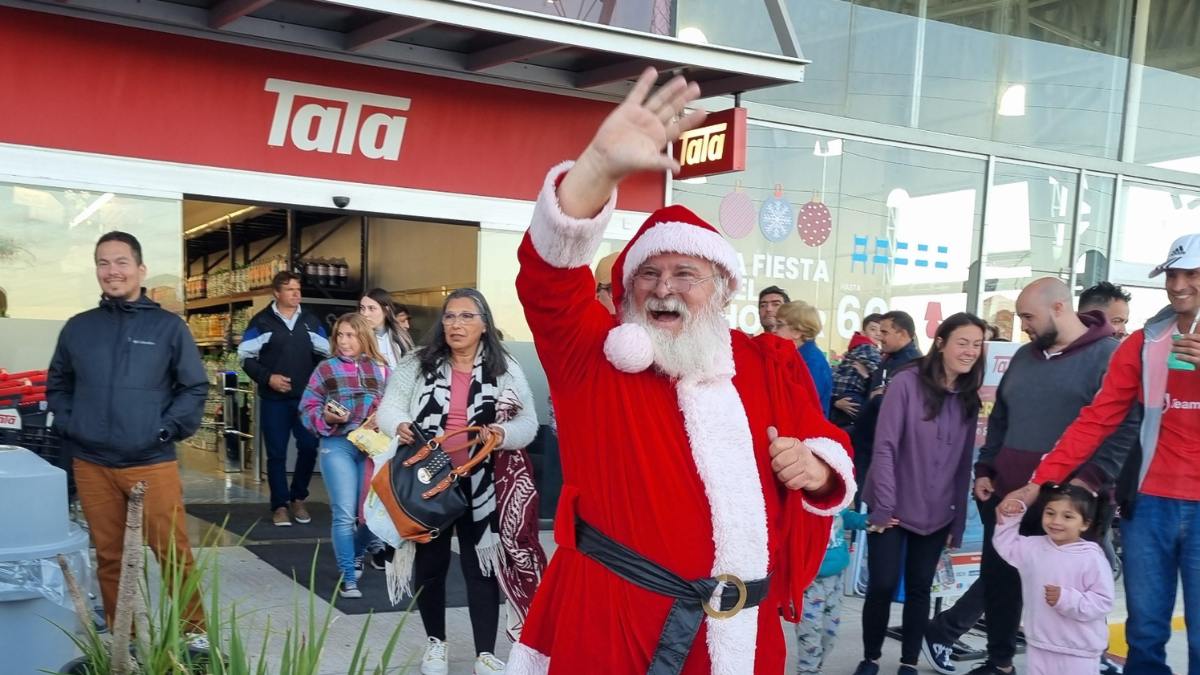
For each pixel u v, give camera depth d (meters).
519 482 4.36
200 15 6.70
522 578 4.35
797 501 2.56
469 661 4.75
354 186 7.52
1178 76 11.89
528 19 6.61
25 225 6.40
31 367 6.48
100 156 6.59
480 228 8.07
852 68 9.75
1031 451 4.54
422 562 4.48
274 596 5.59
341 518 5.67
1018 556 4.30
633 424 2.35
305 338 7.59
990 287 10.73
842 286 9.82
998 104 10.66
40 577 2.98
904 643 4.74
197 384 4.12
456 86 7.80
